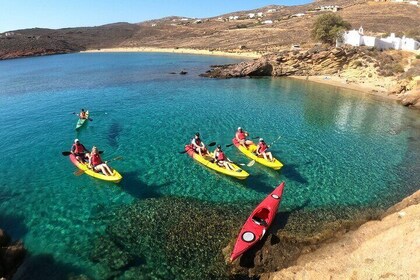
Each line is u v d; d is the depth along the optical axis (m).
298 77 59.97
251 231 15.06
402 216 15.49
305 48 68.62
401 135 30.42
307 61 60.47
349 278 12.06
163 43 141.75
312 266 13.21
